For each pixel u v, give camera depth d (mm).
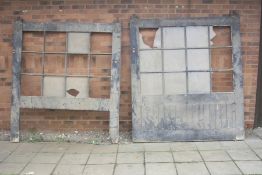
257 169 5656
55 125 7297
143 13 7105
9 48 7219
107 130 7270
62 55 7102
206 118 6910
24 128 7309
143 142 6918
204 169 5699
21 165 6008
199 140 6914
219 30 6996
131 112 7184
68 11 7148
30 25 7051
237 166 5777
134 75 6906
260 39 7199
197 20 6965
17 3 7164
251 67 7160
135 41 6945
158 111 6910
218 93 6902
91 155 6379
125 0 7102
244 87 7199
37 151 6605
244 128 7156
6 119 7328
